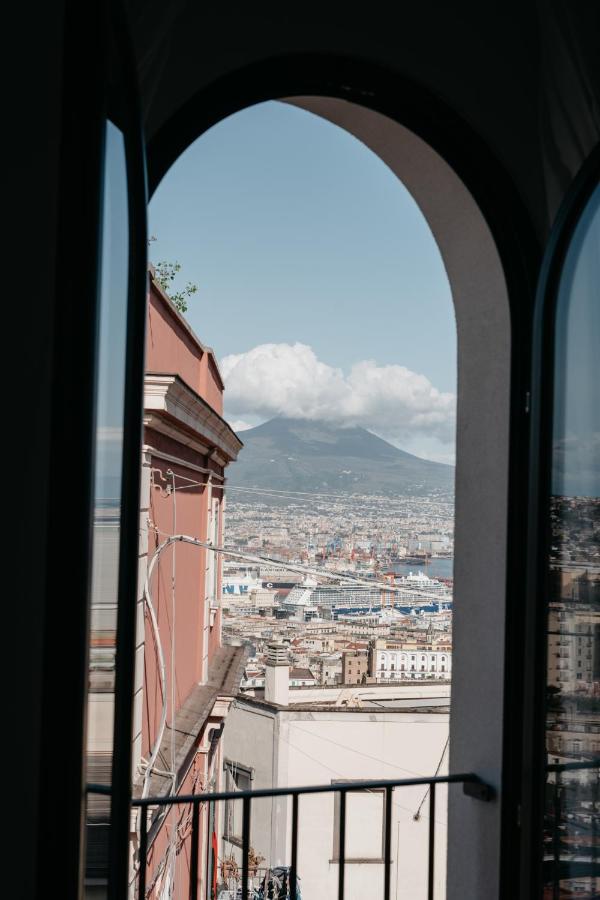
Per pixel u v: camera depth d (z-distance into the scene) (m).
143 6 2.06
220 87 2.25
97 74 1.04
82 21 1.03
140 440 1.57
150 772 5.44
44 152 1.40
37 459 1.40
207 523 9.63
